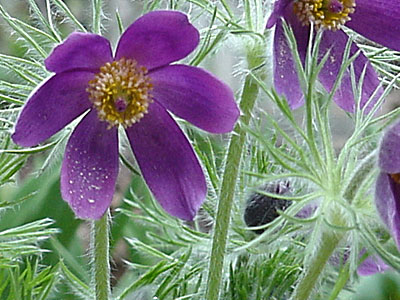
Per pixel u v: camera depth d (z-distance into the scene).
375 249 0.28
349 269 0.30
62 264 0.34
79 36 0.27
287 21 0.30
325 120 0.29
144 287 0.35
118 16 0.29
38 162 0.40
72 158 0.28
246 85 0.29
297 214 0.31
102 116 0.29
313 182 0.29
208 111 0.28
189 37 0.28
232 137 0.29
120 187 0.43
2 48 0.41
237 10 0.31
